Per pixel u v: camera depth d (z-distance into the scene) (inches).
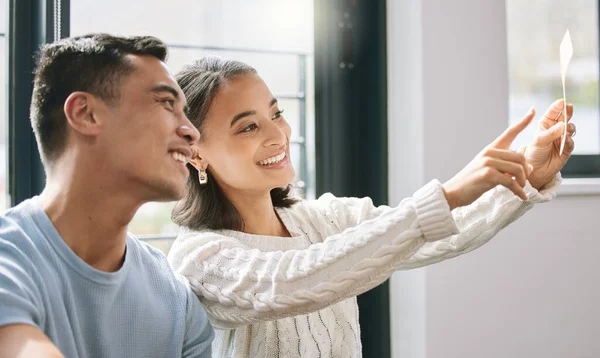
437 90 78.8
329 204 58.9
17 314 32.3
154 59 40.1
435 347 78.8
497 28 81.4
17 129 66.9
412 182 79.8
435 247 50.7
